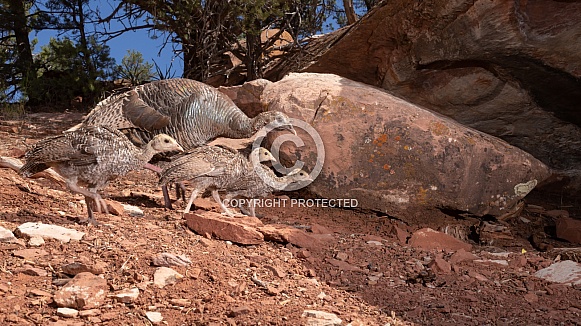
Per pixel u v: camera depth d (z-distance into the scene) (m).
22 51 5.84
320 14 5.53
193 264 1.57
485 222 2.38
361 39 3.07
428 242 2.11
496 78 2.72
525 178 2.38
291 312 1.37
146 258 1.56
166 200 2.21
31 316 1.24
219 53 5.27
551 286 1.74
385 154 2.37
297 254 1.81
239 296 1.44
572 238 2.41
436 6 2.55
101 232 1.73
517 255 2.06
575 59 2.44
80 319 1.26
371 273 1.75
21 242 1.58
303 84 2.63
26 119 4.50
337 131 2.40
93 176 1.76
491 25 2.41
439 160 2.32
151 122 2.21
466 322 1.46
